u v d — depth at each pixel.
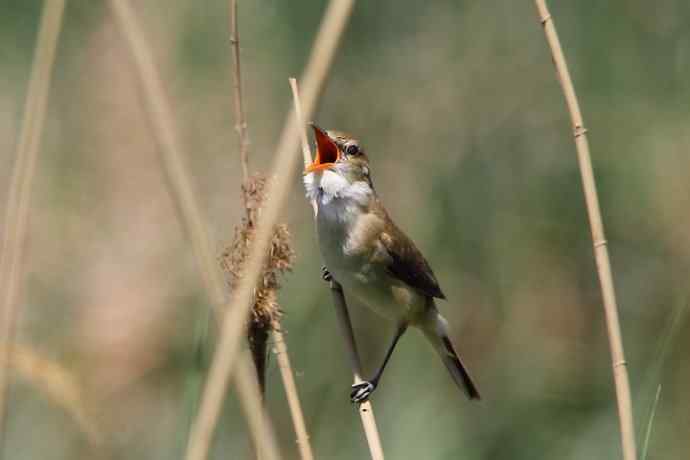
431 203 12.55
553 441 12.16
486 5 12.56
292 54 12.18
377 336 12.16
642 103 12.13
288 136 5.19
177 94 12.74
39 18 12.52
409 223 12.52
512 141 12.58
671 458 11.34
